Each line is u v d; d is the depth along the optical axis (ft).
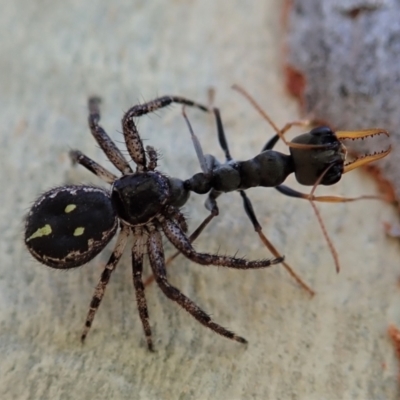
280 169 0.22
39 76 0.25
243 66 0.26
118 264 0.23
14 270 0.23
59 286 0.23
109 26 0.26
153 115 0.25
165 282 0.22
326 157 0.22
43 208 0.22
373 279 0.23
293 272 0.23
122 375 0.22
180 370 0.22
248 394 0.22
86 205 0.22
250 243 0.23
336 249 0.23
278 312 0.23
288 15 0.26
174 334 0.22
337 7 0.24
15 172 0.24
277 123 0.25
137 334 0.22
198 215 0.24
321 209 0.24
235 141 0.25
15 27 0.26
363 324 0.22
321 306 0.23
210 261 0.22
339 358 0.22
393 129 0.23
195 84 0.25
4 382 0.22
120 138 0.24
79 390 0.22
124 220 0.22
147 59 0.26
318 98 0.25
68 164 0.24
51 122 0.25
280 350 0.22
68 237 0.22
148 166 0.23
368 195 0.24
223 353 0.22
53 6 0.26
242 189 0.23
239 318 0.23
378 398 0.22
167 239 0.23
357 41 0.24
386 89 0.24
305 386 0.22
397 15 0.24
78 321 0.22
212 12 0.26
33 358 0.22
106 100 0.25
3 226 0.23
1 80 0.25
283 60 0.25
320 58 0.25
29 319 0.22
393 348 0.22
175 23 0.26
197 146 0.23
